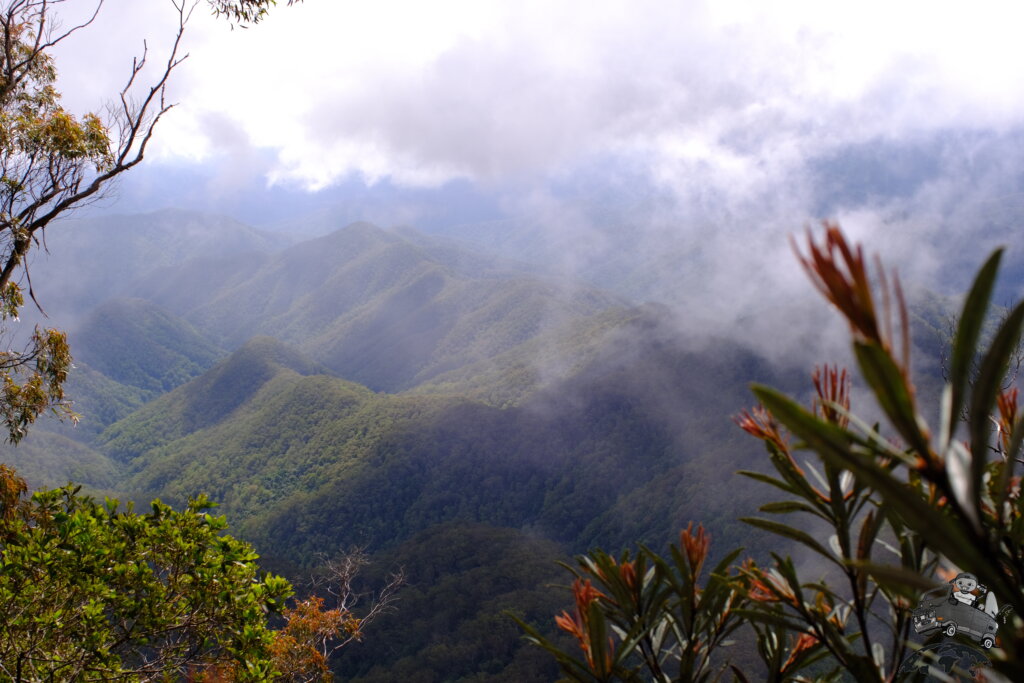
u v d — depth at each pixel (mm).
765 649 1106
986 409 503
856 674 884
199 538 5254
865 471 485
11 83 7508
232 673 5184
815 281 518
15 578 4742
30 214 6949
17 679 4277
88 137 7066
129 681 4762
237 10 7383
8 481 6074
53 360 7395
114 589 4961
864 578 876
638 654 1178
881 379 489
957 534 472
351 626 10906
